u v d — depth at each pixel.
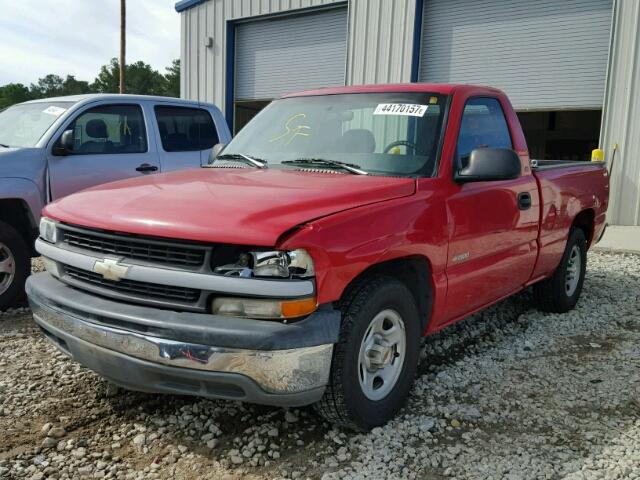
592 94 11.98
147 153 6.69
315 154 3.91
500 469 2.90
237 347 2.58
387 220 3.08
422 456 3.00
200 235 2.66
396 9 13.70
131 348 2.75
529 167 4.66
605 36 11.73
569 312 5.61
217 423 3.31
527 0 12.52
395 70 13.84
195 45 18.30
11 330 4.87
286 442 3.13
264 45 17.16
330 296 2.76
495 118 4.34
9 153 5.54
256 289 2.58
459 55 13.46
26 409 3.45
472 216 3.75
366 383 3.13
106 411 3.45
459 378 3.97
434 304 3.56
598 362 4.31
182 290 2.75
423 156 3.65
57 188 5.82
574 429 3.31
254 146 4.25
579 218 5.70
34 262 7.08
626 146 11.01
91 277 3.06
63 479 2.79
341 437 3.16
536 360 4.34
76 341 2.97
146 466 2.91
